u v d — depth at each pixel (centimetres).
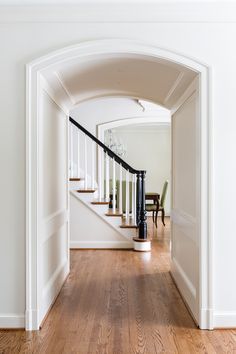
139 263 502
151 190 1106
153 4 288
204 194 288
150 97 455
